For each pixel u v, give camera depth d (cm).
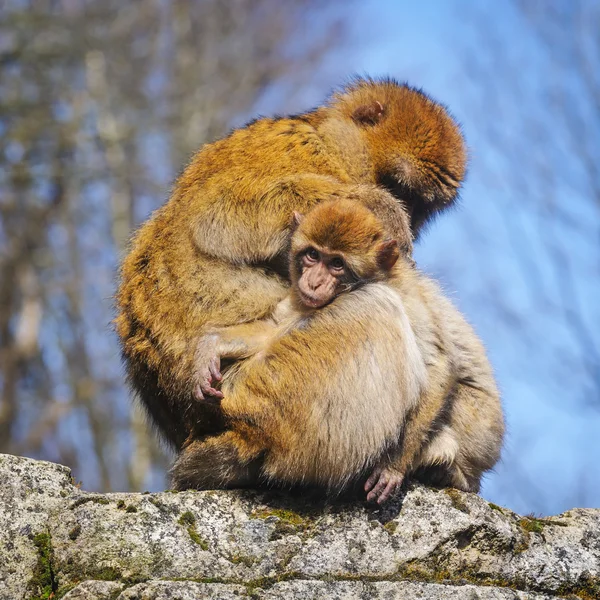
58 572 1259
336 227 1448
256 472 1380
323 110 1730
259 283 1498
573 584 1337
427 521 1337
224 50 6956
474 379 1483
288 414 1348
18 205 5528
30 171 5288
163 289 1479
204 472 1392
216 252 1489
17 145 5453
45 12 5688
